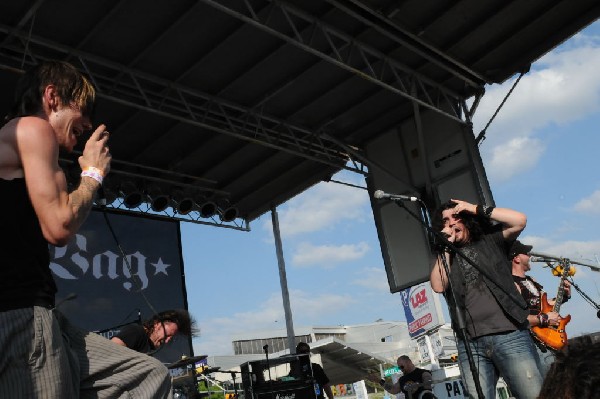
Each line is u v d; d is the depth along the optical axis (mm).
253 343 36031
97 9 6312
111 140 8523
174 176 9633
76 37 6672
